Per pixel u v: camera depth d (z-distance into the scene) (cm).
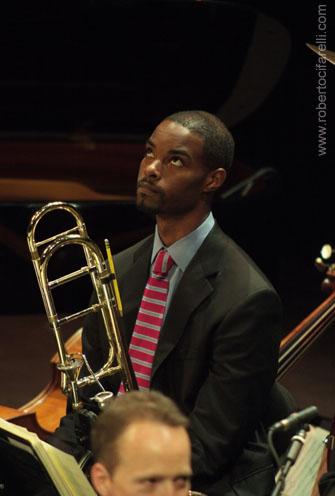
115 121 2388
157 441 491
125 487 491
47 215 1912
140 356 873
